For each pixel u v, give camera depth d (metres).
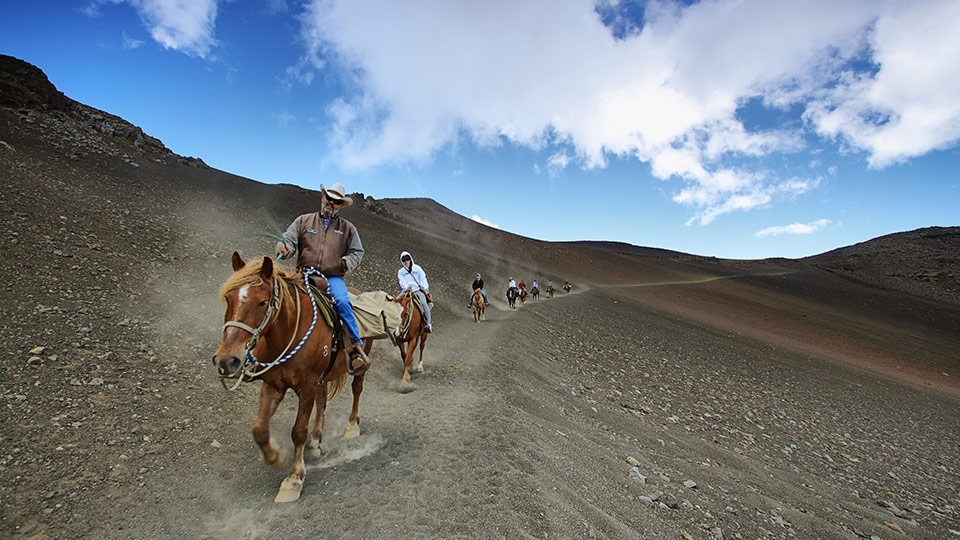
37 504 3.88
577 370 13.62
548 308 29.38
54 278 8.94
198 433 5.50
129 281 10.24
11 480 4.04
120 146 31.30
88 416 5.26
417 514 4.12
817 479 9.41
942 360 44.28
